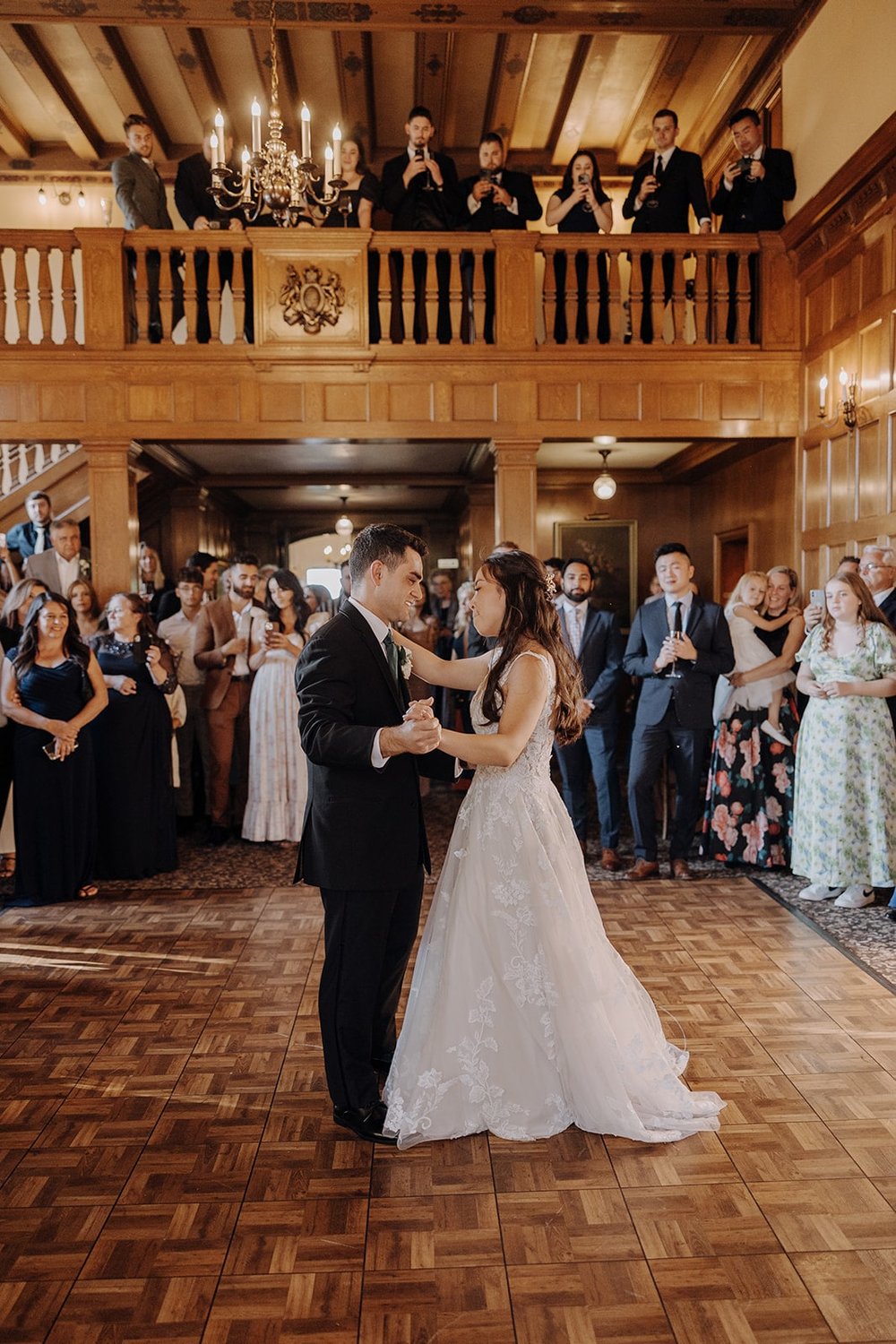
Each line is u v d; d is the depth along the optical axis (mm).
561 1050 2777
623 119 9609
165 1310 2080
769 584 5844
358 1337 1996
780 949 4277
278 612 6402
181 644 6730
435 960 2828
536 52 8453
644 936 4473
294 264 6758
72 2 6941
